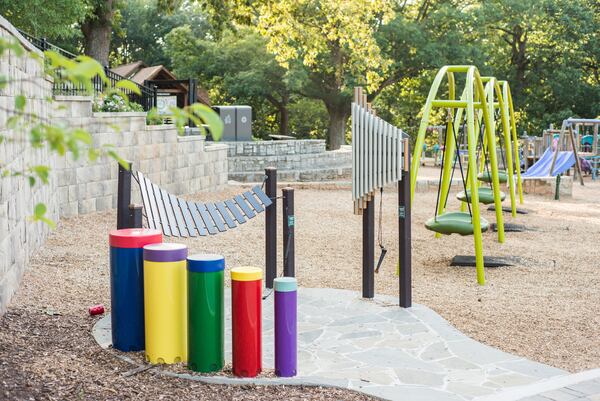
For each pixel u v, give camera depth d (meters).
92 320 5.91
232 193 16.78
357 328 6.01
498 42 43.28
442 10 35.72
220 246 10.05
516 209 15.10
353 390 4.42
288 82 34.97
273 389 4.46
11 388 4.01
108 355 4.98
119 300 5.05
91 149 2.03
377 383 4.60
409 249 6.70
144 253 4.82
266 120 48.53
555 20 39.94
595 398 4.23
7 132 6.29
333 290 7.38
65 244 9.30
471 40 38.69
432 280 8.38
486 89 12.07
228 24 24.95
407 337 5.75
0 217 5.76
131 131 13.13
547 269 9.11
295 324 4.67
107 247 9.30
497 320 6.46
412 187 8.60
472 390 4.48
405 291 6.68
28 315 5.86
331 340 5.65
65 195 11.24
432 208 15.64
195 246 9.96
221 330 4.74
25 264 7.57
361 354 5.29
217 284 4.69
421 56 35.56
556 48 40.69
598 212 15.34
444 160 10.96
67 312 6.12
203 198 15.51
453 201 17.17
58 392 4.09
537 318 6.58
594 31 40.50
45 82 9.77
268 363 5.00
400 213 6.67
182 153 15.29
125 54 56.72
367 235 7.02
